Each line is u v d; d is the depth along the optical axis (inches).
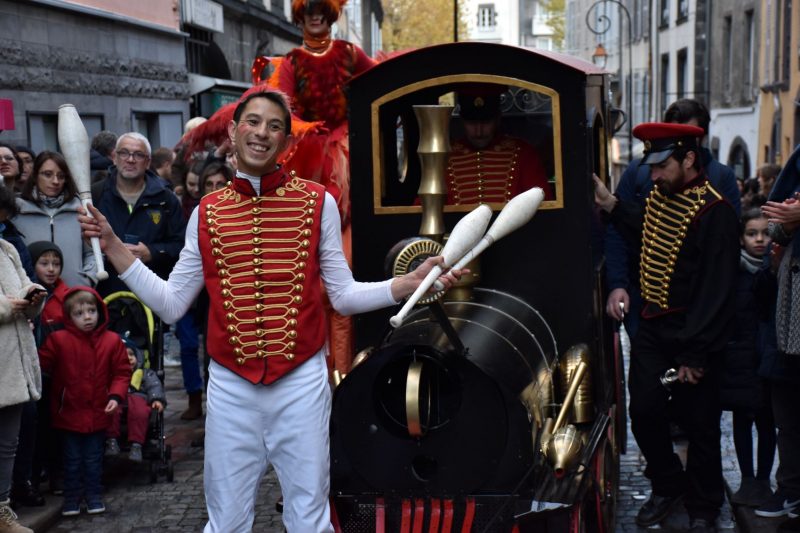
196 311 276.2
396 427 156.9
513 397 153.5
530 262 183.9
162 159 408.8
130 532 231.1
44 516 233.6
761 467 234.2
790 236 200.5
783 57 802.2
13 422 214.7
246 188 150.3
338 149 245.8
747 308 230.5
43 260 254.2
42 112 442.3
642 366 215.0
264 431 151.4
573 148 181.9
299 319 149.2
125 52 545.0
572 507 151.4
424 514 156.4
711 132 1108.5
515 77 183.3
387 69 188.9
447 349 153.8
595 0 1798.7
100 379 241.9
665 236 210.2
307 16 242.2
